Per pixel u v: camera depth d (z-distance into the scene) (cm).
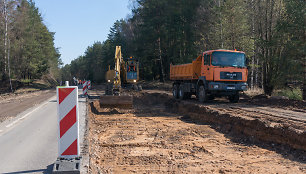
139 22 4762
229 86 1456
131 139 742
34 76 5850
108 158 562
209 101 1659
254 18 2278
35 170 457
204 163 530
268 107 1246
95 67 10062
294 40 1747
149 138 757
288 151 609
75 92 457
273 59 1842
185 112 1322
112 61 6844
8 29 4078
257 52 2173
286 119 871
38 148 607
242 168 499
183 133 826
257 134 735
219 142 717
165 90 3172
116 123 1018
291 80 1892
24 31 4334
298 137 608
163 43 4094
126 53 5472
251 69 2697
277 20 1872
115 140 729
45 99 1983
